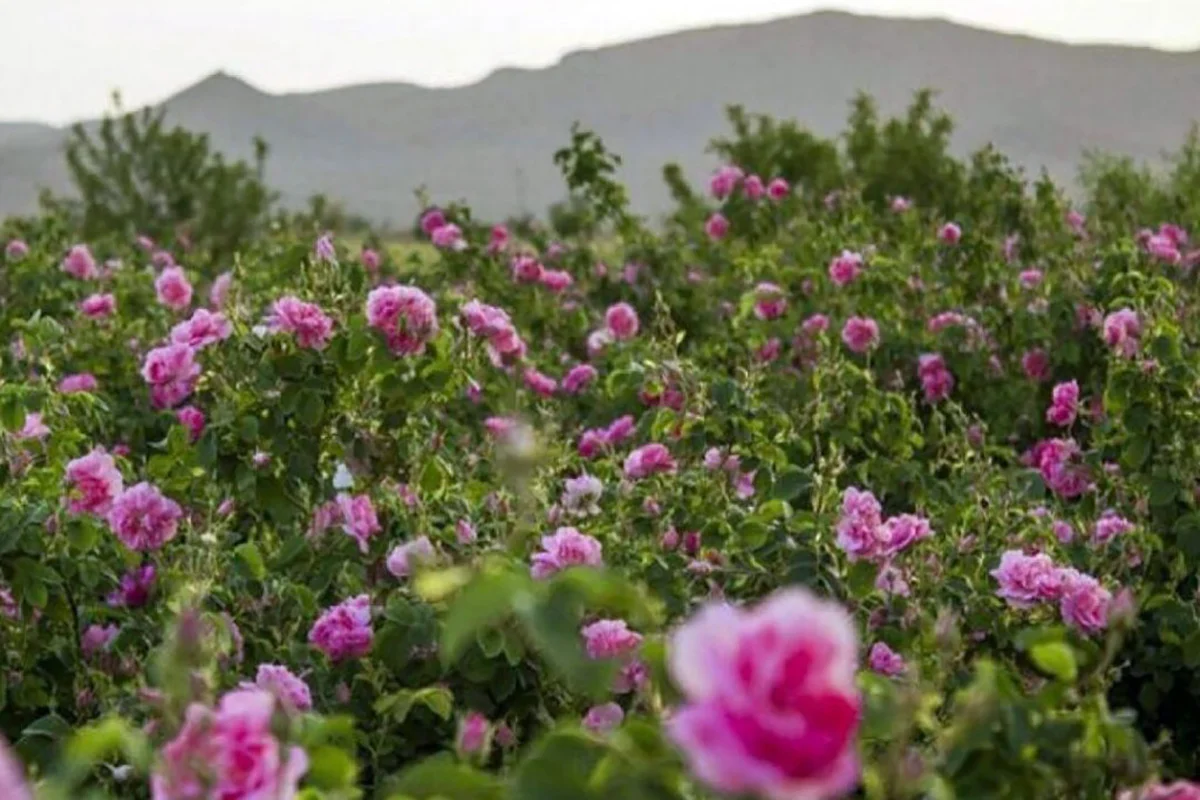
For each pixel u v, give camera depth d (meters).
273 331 6.12
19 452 5.89
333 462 6.23
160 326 10.48
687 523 5.95
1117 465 7.11
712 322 12.37
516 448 3.40
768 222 14.43
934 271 11.61
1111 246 11.04
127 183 21.28
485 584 2.36
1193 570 6.42
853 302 10.66
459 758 2.83
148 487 5.37
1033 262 13.64
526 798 2.34
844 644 1.95
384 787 4.48
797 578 5.30
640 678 3.67
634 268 13.12
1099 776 2.88
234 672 4.72
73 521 5.28
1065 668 2.84
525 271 11.70
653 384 7.54
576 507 5.79
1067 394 7.69
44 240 14.38
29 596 5.09
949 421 9.66
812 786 1.90
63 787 2.36
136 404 8.89
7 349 9.29
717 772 1.91
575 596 2.35
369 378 6.14
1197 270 10.80
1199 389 7.03
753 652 1.93
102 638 5.22
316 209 16.73
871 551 5.16
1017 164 15.15
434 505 5.80
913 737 3.71
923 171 18.23
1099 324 9.19
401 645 4.70
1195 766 5.97
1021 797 2.85
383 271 13.05
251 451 6.09
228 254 18.84
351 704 4.79
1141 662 5.93
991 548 6.11
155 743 3.73
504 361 8.72
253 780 2.31
